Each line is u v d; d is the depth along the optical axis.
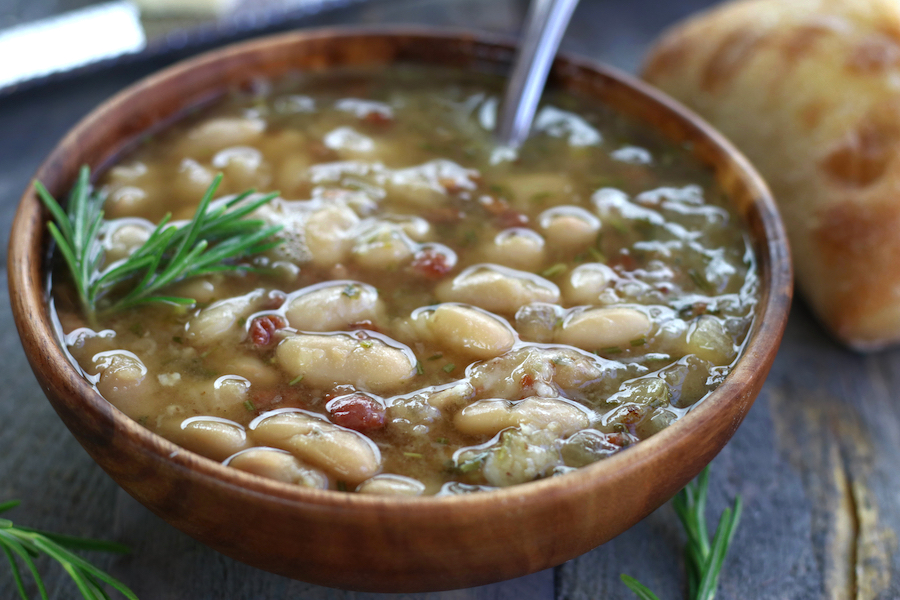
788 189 0.35
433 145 0.33
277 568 0.27
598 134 0.33
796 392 0.33
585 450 0.27
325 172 0.32
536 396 0.28
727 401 0.27
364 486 0.27
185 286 0.29
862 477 0.31
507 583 0.29
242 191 0.32
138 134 0.33
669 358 0.29
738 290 0.30
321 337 0.29
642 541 0.30
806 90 0.35
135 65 0.40
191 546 0.30
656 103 0.33
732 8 0.38
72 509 0.30
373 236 0.30
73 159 0.31
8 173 0.37
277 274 0.30
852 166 0.34
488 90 0.35
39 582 0.27
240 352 0.29
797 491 0.31
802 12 0.36
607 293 0.30
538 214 0.31
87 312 0.29
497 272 0.30
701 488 0.30
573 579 0.30
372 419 0.28
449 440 0.28
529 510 0.26
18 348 0.33
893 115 0.34
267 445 0.27
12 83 0.38
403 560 0.26
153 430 0.28
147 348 0.29
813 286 0.34
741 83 0.36
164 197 0.31
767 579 0.30
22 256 0.29
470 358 0.29
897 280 0.33
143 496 0.27
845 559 0.30
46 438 0.31
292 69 0.35
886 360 0.34
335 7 0.41
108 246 0.30
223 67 0.34
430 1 0.44
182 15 0.41
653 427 0.28
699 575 0.29
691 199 0.32
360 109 0.34
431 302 0.30
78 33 0.40
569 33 0.43
